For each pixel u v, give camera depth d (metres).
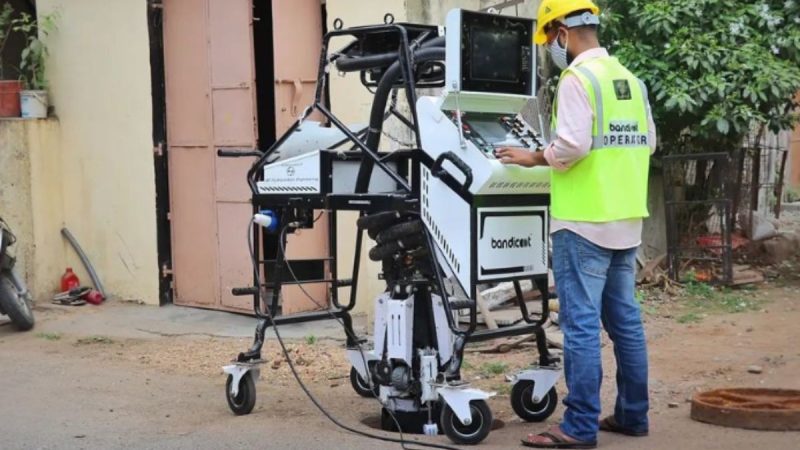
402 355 5.49
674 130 10.10
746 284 9.80
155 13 9.35
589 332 4.97
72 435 5.64
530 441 5.08
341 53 5.78
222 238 9.12
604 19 9.73
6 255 8.59
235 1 8.86
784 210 13.79
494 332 5.40
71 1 9.75
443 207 5.18
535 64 5.48
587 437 5.01
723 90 9.36
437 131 5.17
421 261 5.50
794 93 9.95
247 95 8.84
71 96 9.85
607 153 4.92
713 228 10.12
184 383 6.91
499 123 5.41
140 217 9.57
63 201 9.96
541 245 5.43
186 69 9.24
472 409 5.17
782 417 5.36
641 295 9.24
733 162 10.53
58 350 8.08
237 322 8.85
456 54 5.09
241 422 5.80
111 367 7.44
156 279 9.52
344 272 8.70
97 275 9.86
